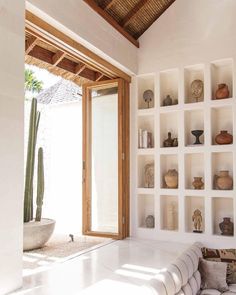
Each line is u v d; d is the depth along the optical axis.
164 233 4.44
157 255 3.67
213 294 3.49
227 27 4.22
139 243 4.27
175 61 4.52
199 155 4.53
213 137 4.32
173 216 4.52
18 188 2.60
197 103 4.31
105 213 4.78
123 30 4.37
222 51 4.21
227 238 4.04
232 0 4.23
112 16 4.22
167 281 2.87
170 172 4.50
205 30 4.35
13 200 2.54
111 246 4.13
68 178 6.83
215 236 4.10
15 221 2.55
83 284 2.74
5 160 2.48
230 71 4.44
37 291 2.55
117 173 4.70
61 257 3.62
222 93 4.21
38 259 3.55
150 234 4.54
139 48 4.81
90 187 4.95
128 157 4.75
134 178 4.70
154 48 4.70
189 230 4.43
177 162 4.66
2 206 2.44
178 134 4.42
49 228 4.09
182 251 3.82
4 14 2.50
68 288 2.63
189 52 4.43
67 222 6.52
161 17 4.68
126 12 4.27
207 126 4.22
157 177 4.53
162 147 4.59
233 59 4.14
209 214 4.15
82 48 3.66
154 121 4.62
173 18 4.59
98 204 4.86
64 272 3.08
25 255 3.72
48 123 7.20
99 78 4.93
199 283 3.61
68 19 3.23
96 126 4.96
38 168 4.46
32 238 3.91
